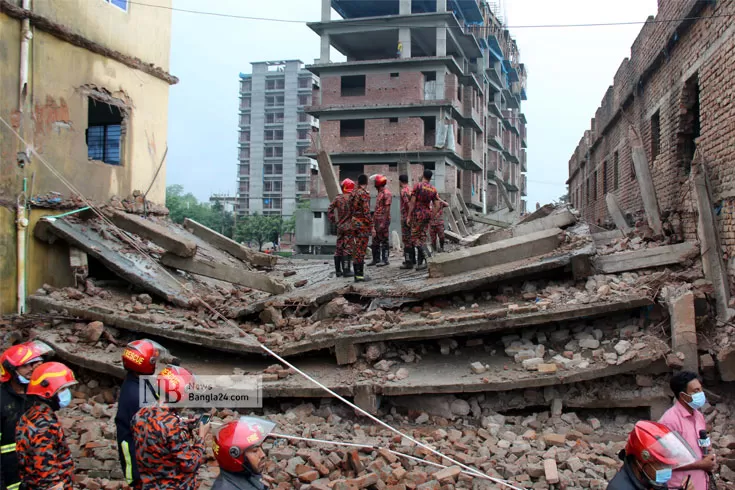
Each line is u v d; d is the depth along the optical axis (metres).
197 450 3.71
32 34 8.78
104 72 10.29
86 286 8.67
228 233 62.22
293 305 8.30
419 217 9.88
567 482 5.01
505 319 6.77
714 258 7.11
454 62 37.12
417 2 40.00
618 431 6.21
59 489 3.62
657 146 12.07
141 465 3.56
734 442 5.42
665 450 3.10
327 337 7.09
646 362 6.13
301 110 83.44
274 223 60.56
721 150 7.55
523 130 72.62
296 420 6.43
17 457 3.60
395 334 6.93
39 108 8.95
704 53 8.37
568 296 7.32
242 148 86.56
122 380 7.08
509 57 60.03
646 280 7.26
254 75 85.81
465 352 7.29
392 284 8.45
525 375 6.40
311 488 4.81
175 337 7.31
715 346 6.35
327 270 11.51
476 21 45.25
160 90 11.98
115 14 10.55
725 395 6.21
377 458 5.44
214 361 7.59
